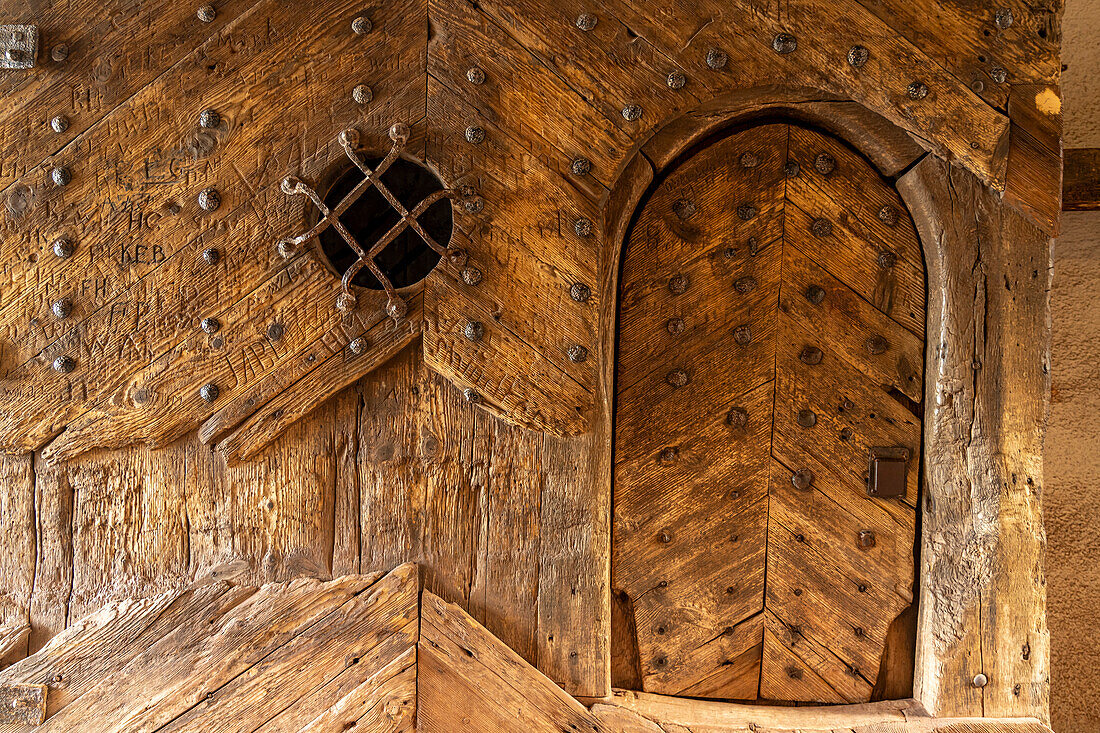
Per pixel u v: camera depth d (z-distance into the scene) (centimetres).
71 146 194
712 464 219
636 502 219
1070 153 243
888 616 224
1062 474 288
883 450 221
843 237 216
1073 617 286
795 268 216
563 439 208
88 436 201
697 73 197
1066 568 287
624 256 214
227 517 207
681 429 218
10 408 199
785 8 196
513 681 206
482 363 202
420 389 208
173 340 199
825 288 217
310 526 208
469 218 198
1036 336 213
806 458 221
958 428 214
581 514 210
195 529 207
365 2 194
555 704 207
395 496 209
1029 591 213
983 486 213
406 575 206
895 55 198
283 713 202
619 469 218
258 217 197
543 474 209
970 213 210
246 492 206
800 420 219
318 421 207
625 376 216
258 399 201
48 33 192
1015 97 201
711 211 214
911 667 228
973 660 214
